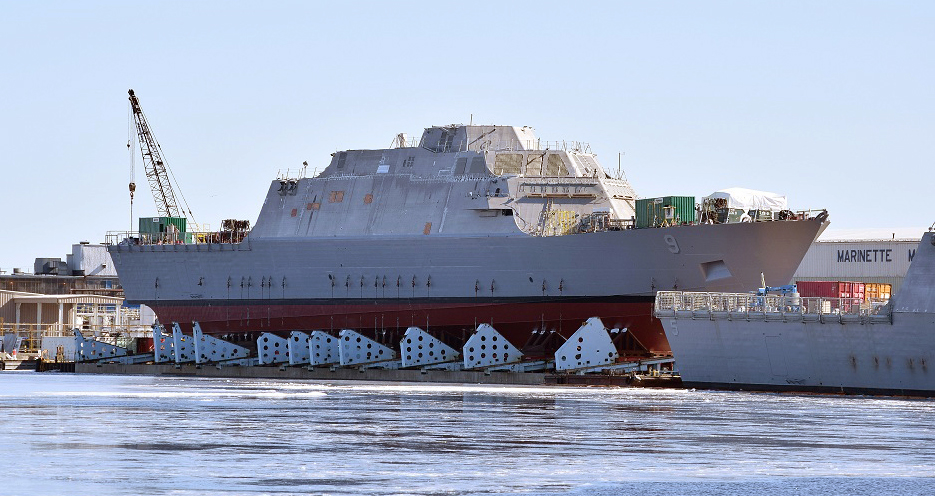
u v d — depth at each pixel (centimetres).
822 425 18562
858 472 14338
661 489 13188
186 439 16712
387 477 13638
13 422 18800
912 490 13312
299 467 14262
